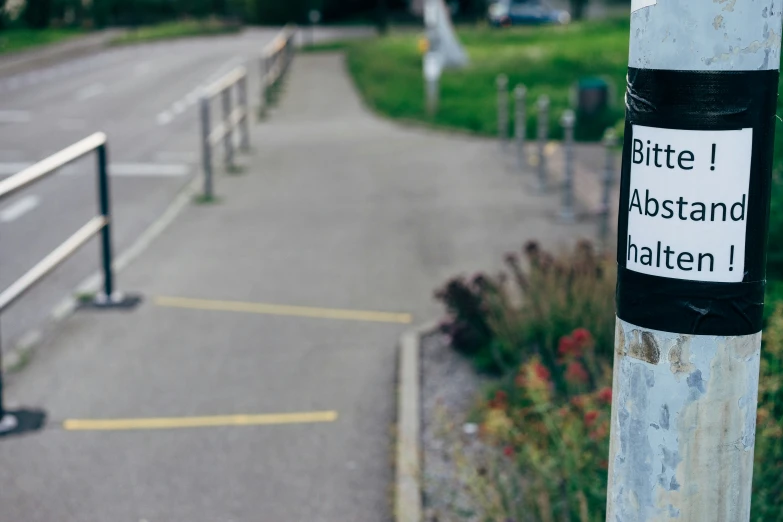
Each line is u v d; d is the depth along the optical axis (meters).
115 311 8.84
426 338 8.05
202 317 8.71
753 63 2.11
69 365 7.52
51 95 28.19
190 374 7.35
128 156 17.91
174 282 9.84
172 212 13.20
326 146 19.20
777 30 2.13
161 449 6.10
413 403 6.63
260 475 5.76
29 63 38.66
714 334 2.18
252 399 6.89
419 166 16.81
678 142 2.14
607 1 72.19
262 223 12.54
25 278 6.86
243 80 18.31
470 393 6.84
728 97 2.11
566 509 4.50
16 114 23.94
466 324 7.53
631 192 2.23
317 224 12.46
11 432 6.31
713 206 2.14
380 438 6.26
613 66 32.25
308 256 10.88
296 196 14.29
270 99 26.12
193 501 5.45
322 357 7.73
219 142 19.55
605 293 7.01
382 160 17.47
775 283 7.05
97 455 6.01
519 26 55.62
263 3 67.38
